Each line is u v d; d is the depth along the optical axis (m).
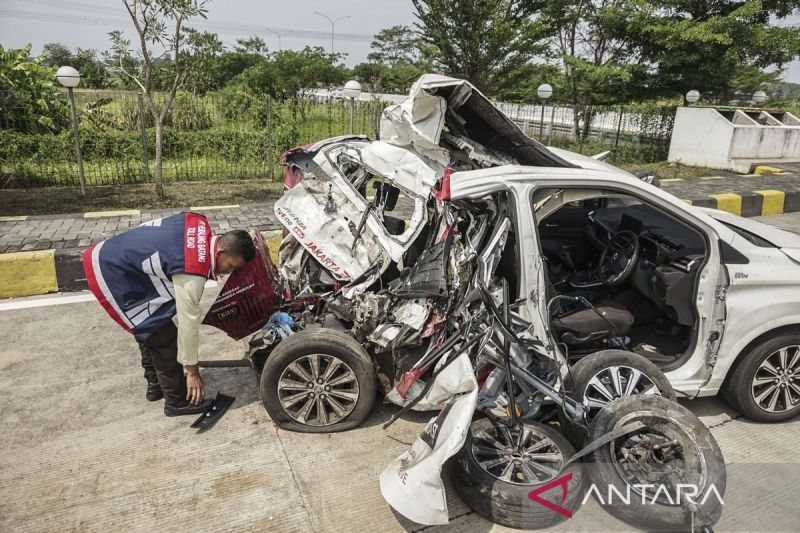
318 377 3.39
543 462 3.02
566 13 18.09
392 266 3.52
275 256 6.52
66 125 12.33
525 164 3.59
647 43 17.06
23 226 6.80
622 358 3.20
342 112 13.08
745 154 13.53
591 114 16.44
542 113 13.84
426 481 2.57
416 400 3.15
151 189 9.81
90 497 2.94
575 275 4.14
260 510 2.88
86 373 4.17
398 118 3.59
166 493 2.98
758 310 3.43
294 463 3.24
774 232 4.19
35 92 11.76
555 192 3.30
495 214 3.28
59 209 8.26
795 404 3.67
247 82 31.09
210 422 3.59
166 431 3.51
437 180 3.57
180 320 3.18
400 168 3.66
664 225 4.05
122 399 3.85
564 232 4.33
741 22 15.06
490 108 3.33
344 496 2.99
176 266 3.16
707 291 3.42
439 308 3.18
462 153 3.68
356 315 3.35
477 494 2.82
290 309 3.74
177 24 8.56
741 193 9.59
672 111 15.08
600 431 2.85
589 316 3.58
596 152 15.67
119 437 3.44
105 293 3.21
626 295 4.03
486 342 2.96
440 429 2.74
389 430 3.55
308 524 2.80
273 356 3.32
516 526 2.77
